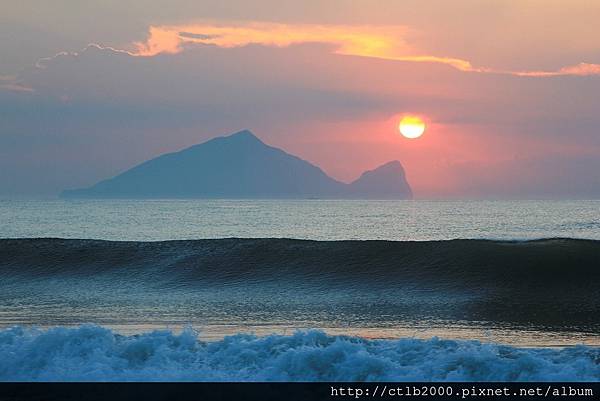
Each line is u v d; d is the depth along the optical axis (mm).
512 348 19219
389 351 19031
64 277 42094
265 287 38562
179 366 18641
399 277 38938
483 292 35344
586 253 39844
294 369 17984
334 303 34000
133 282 40625
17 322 28750
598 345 23484
